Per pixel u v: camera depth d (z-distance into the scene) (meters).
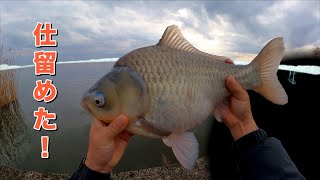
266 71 0.33
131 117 0.26
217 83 0.30
